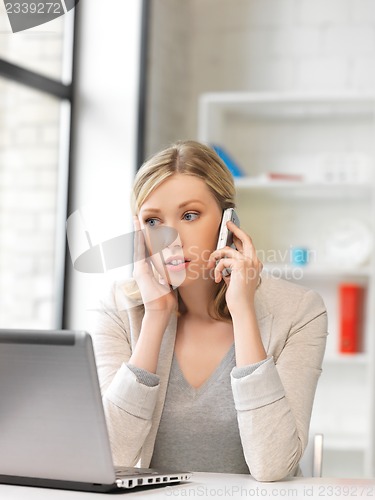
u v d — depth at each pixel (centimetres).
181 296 213
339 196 457
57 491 156
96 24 461
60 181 456
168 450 206
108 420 192
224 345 211
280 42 483
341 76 474
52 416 152
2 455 159
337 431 450
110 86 458
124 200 452
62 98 455
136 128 453
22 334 150
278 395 184
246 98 445
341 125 465
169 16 481
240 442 204
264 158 474
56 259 449
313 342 208
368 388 420
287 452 182
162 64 473
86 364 146
